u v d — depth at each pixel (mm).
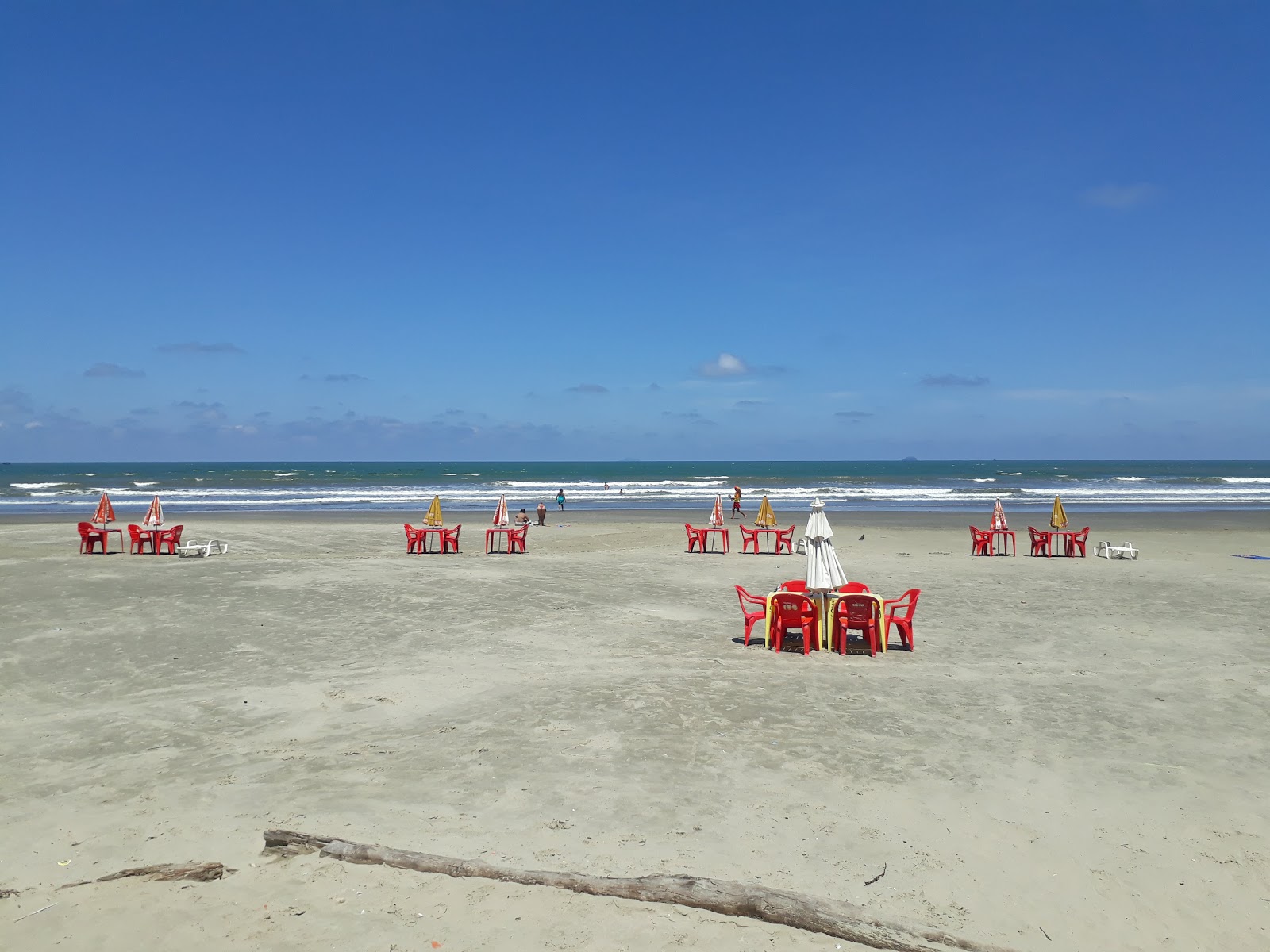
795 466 191875
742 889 4141
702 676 8797
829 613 10156
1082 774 6047
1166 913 4219
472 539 25125
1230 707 7742
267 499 49719
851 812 5352
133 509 41125
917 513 39750
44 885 4340
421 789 5648
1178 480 79312
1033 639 10727
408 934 3902
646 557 19922
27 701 7773
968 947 3795
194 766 6121
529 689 8242
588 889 4254
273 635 10594
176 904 4168
